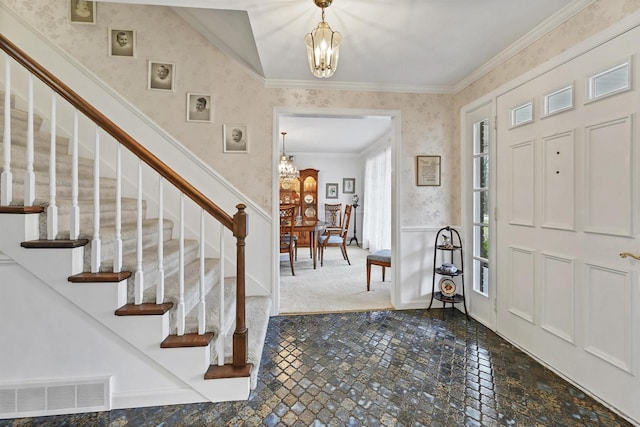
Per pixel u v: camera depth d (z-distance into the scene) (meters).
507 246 2.30
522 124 2.11
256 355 1.76
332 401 1.59
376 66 2.53
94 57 2.54
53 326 1.51
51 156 1.48
